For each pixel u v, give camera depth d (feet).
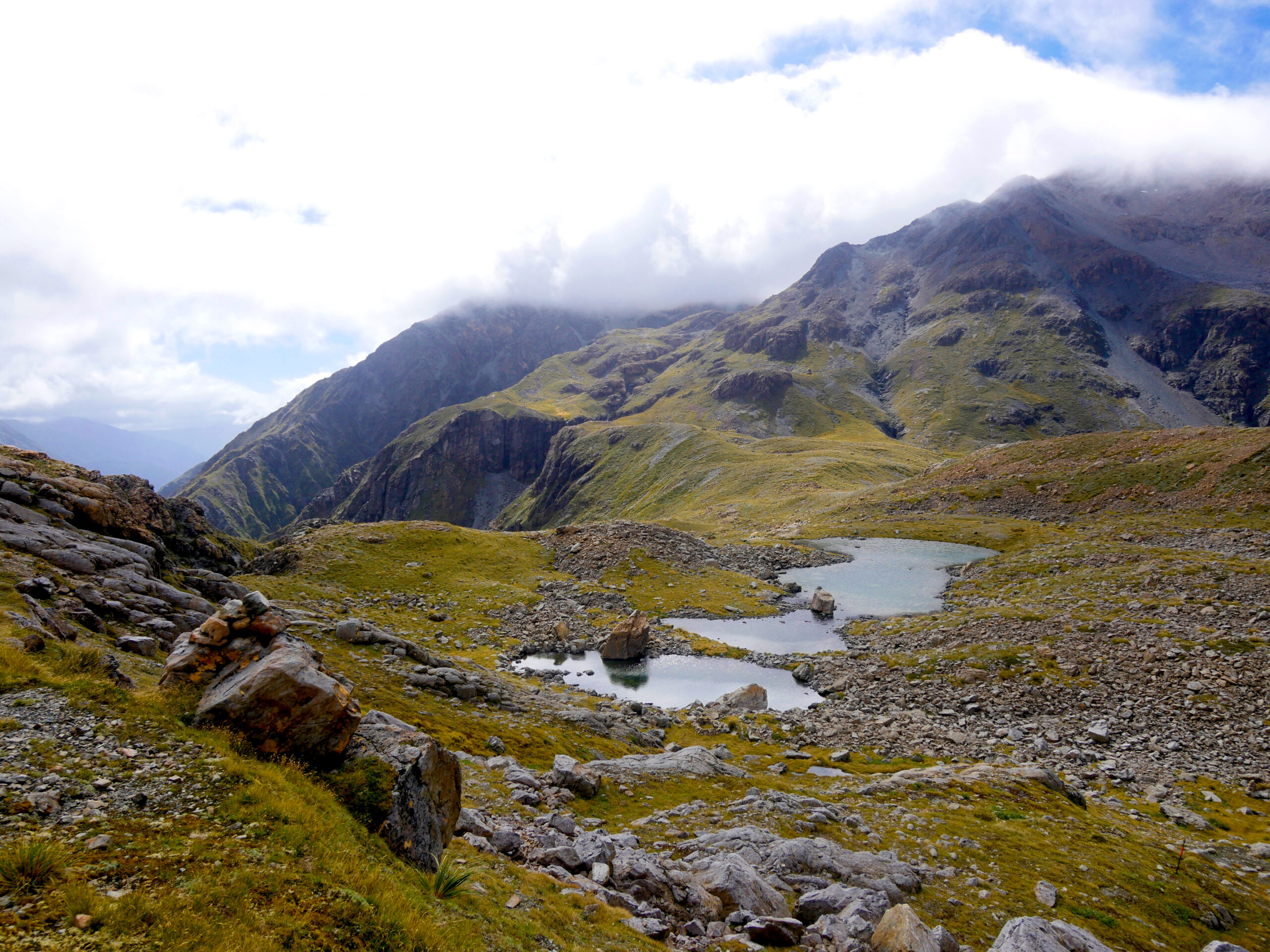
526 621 323.98
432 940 40.81
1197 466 469.16
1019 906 80.59
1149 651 208.74
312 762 57.98
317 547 409.49
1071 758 163.84
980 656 229.04
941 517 564.71
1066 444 617.21
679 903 70.79
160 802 45.60
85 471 182.09
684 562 433.89
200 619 125.90
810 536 562.66
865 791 126.62
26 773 44.52
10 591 90.07
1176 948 76.64
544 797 106.52
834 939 64.54
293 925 36.88
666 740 184.96
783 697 231.50
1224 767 153.07
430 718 142.31
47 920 32.07
